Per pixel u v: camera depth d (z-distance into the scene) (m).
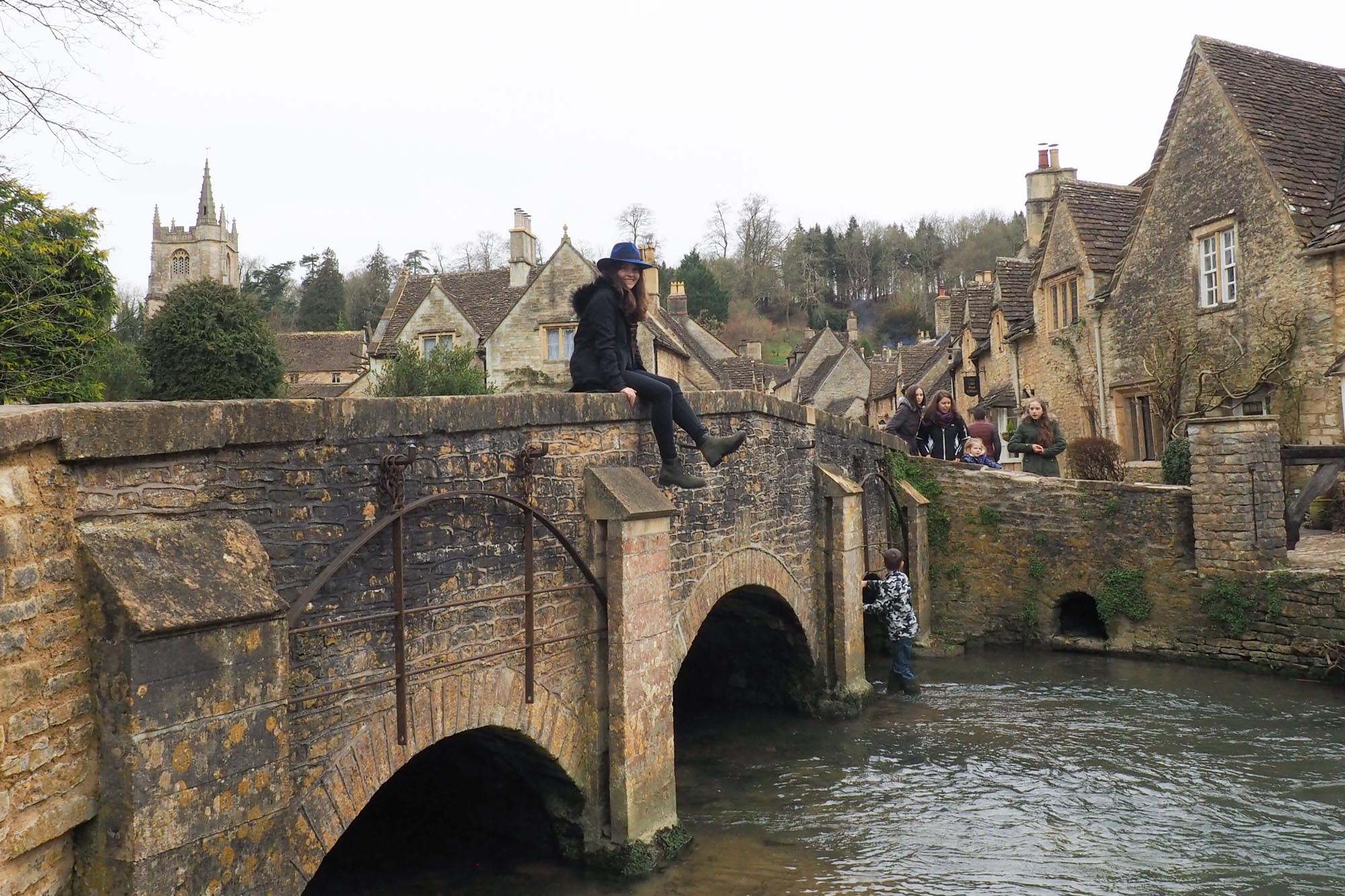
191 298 23.25
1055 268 22.72
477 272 35.53
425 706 5.66
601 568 7.18
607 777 7.25
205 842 4.11
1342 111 18.34
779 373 62.72
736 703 12.30
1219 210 17.58
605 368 7.34
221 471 4.52
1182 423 16.92
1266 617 12.73
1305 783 8.88
